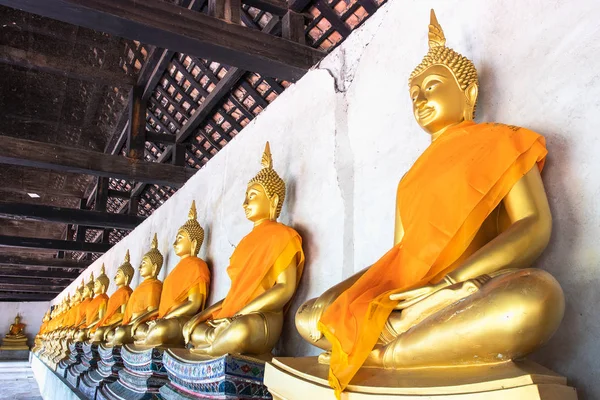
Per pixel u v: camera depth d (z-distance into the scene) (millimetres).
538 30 2107
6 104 9508
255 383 2693
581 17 1943
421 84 2156
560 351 1757
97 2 3924
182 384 3096
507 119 2170
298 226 3459
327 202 3232
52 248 11766
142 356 3783
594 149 1807
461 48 2490
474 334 1475
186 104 8008
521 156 1796
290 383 1908
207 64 6840
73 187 13180
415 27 2812
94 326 6863
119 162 7270
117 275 6621
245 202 3432
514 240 1650
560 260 1830
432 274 1855
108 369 4840
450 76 2131
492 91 2264
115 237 14828
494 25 2324
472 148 1870
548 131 1978
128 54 7934
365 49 3203
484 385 1336
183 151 8453
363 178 2971
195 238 4613
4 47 7340
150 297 5238
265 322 2906
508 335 1420
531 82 2094
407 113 2748
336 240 3072
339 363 1746
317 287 3129
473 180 1801
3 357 20766
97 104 9445
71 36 7641
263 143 4230
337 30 5395
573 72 1932
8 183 12711
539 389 1253
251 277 3086
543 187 1810
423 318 1720
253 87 6680
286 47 4742
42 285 19578
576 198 1827
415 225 1923
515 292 1430
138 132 7938
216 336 2969
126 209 12383
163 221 6602
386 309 1836
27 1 3768
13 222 15539
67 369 7039
